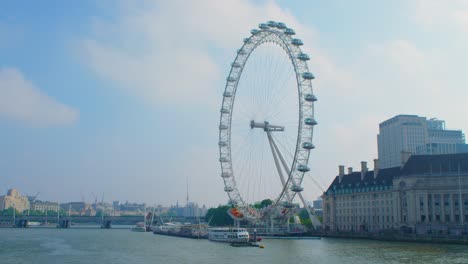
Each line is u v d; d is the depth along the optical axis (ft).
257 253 490.08
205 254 489.67
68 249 579.07
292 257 439.63
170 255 483.51
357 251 488.02
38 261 434.30
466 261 389.39
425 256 428.56
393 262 387.34
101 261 431.02
